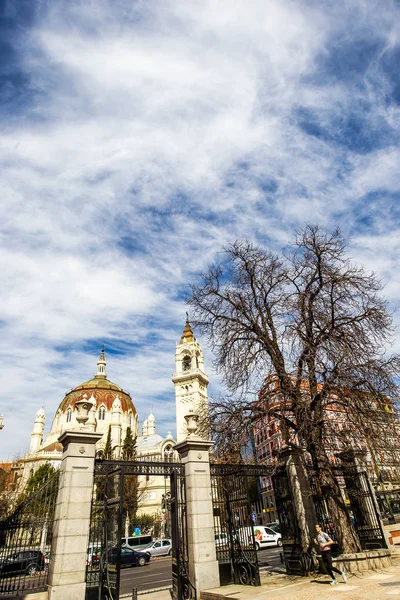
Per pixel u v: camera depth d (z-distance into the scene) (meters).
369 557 13.11
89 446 12.36
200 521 13.35
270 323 17.14
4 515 23.53
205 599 11.96
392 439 14.71
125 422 88.19
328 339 14.75
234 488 14.48
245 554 13.23
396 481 23.55
